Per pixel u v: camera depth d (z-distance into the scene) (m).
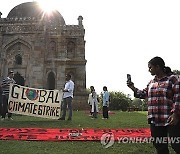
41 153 5.45
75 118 13.80
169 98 3.90
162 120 3.88
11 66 28.41
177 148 3.65
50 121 11.47
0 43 28.48
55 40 30.14
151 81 4.25
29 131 8.06
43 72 27.80
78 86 28.81
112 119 13.59
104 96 14.64
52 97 12.40
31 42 28.38
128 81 4.50
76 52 30.08
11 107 12.09
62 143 6.42
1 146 6.03
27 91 12.35
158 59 4.07
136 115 17.92
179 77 3.91
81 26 30.67
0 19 29.91
